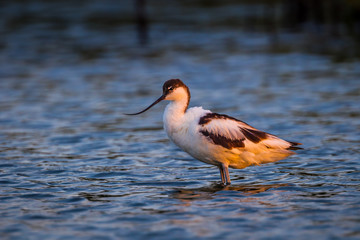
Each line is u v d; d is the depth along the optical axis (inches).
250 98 760.3
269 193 392.5
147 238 309.7
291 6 1851.6
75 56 1155.9
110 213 353.7
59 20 1673.2
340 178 425.7
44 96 803.4
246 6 1952.5
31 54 1179.9
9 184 421.7
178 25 1576.0
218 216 343.6
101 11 1852.9
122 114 692.1
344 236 307.9
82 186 417.1
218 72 967.0
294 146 417.1
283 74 930.7
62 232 321.7
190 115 412.8
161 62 1078.4
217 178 438.9
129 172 456.8
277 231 316.8
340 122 615.2
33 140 566.9
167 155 511.8
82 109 719.1
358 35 1330.0
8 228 328.8
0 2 2074.3
